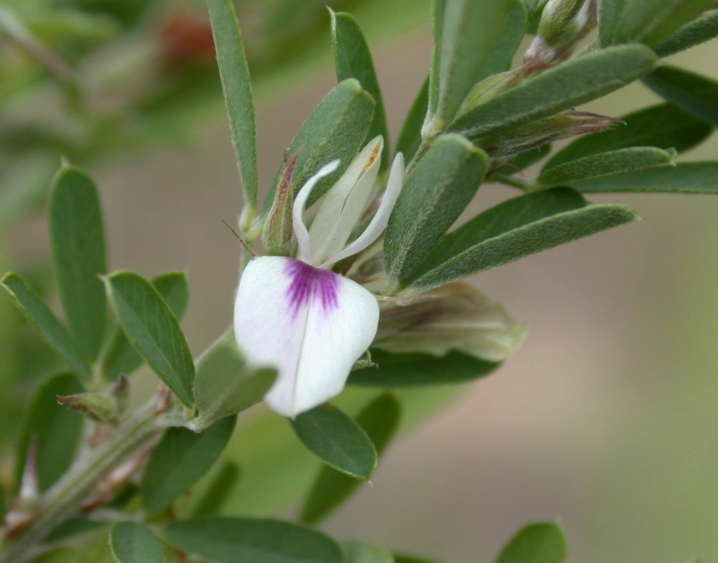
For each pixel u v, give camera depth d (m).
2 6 0.12
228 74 0.09
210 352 0.09
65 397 0.09
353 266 0.09
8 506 0.10
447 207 0.09
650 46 0.09
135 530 0.09
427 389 0.12
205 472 0.09
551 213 0.09
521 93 0.09
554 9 0.09
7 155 0.14
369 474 0.09
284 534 0.10
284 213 0.09
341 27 0.09
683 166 0.09
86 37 0.14
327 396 0.08
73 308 0.10
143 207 0.25
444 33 0.09
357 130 0.09
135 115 0.14
